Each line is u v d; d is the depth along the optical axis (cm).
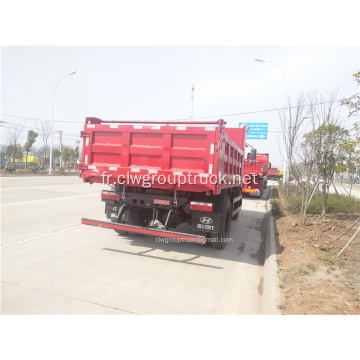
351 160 651
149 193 558
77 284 376
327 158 762
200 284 400
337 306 311
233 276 439
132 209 582
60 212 855
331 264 451
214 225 509
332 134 726
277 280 390
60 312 307
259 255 558
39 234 606
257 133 2200
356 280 392
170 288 381
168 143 483
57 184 1859
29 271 411
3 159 3422
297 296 336
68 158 4012
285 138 1395
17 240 555
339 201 955
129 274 421
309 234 626
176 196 529
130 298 346
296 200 991
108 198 562
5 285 363
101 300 337
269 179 5034
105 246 551
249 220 946
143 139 504
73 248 528
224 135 494
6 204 948
